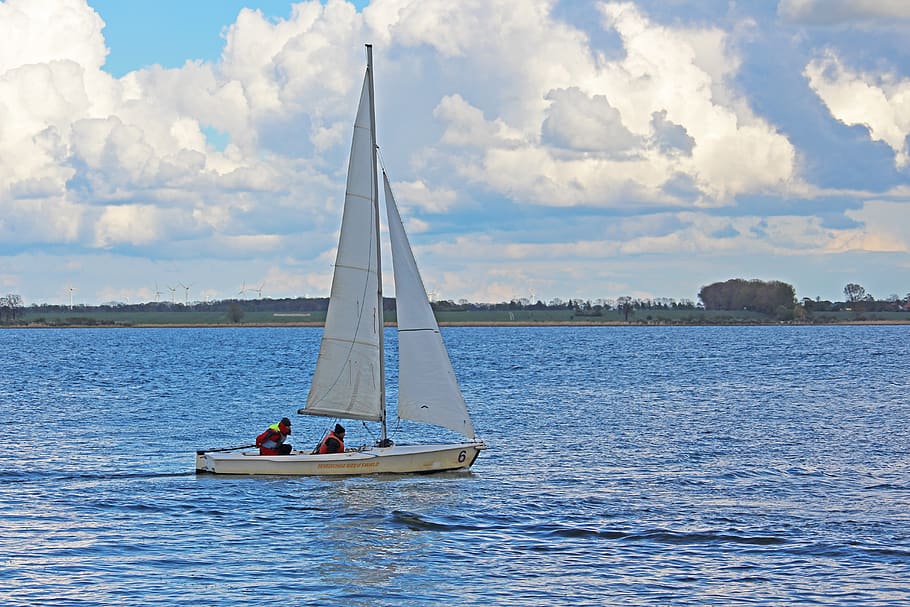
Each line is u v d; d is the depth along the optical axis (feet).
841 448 258.98
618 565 144.87
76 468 220.23
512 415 340.39
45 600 128.88
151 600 129.49
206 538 158.10
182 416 339.98
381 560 146.82
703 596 132.26
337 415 201.16
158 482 199.82
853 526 166.61
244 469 203.10
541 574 140.77
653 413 346.74
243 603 128.88
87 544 154.30
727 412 351.25
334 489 191.42
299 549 152.35
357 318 199.72
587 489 197.16
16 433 285.84
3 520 169.07
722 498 189.67
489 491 192.75
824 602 130.11
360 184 198.39
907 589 134.82
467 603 130.00
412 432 309.42
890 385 476.13
